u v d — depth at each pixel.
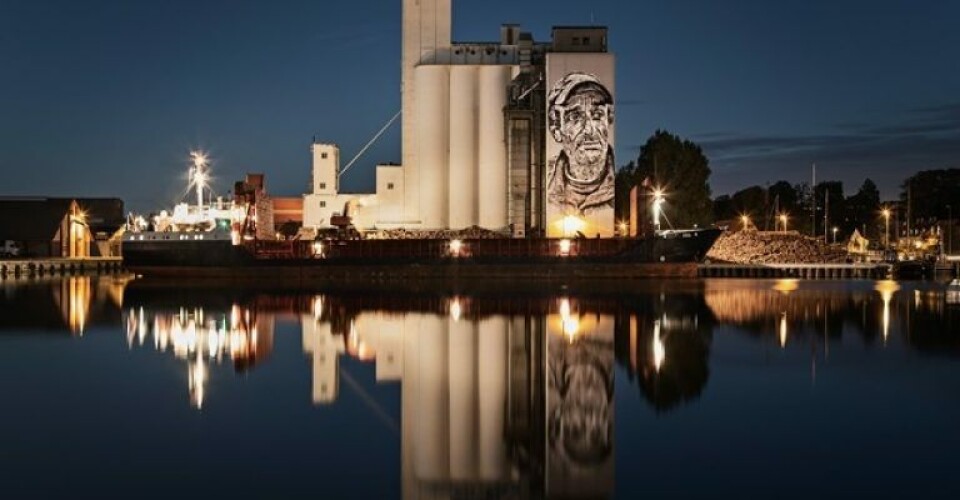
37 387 25.80
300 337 38.56
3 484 16.17
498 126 104.75
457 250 94.38
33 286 79.25
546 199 98.62
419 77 106.56
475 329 41.50
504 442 19.39
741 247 127.06
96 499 15.34
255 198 100.75
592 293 68.25
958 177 177.50
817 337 38.47
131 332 40.47
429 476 16.88
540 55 105.94
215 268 97.88
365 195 109.00
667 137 125.06
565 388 25.81
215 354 33.16
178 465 17.48
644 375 28.08
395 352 33.62
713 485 16.17
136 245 99.62
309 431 20.34
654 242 93.44
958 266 107.69
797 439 19.44
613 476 16.78
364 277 95.19
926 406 22.98
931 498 15.39
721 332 40.22
